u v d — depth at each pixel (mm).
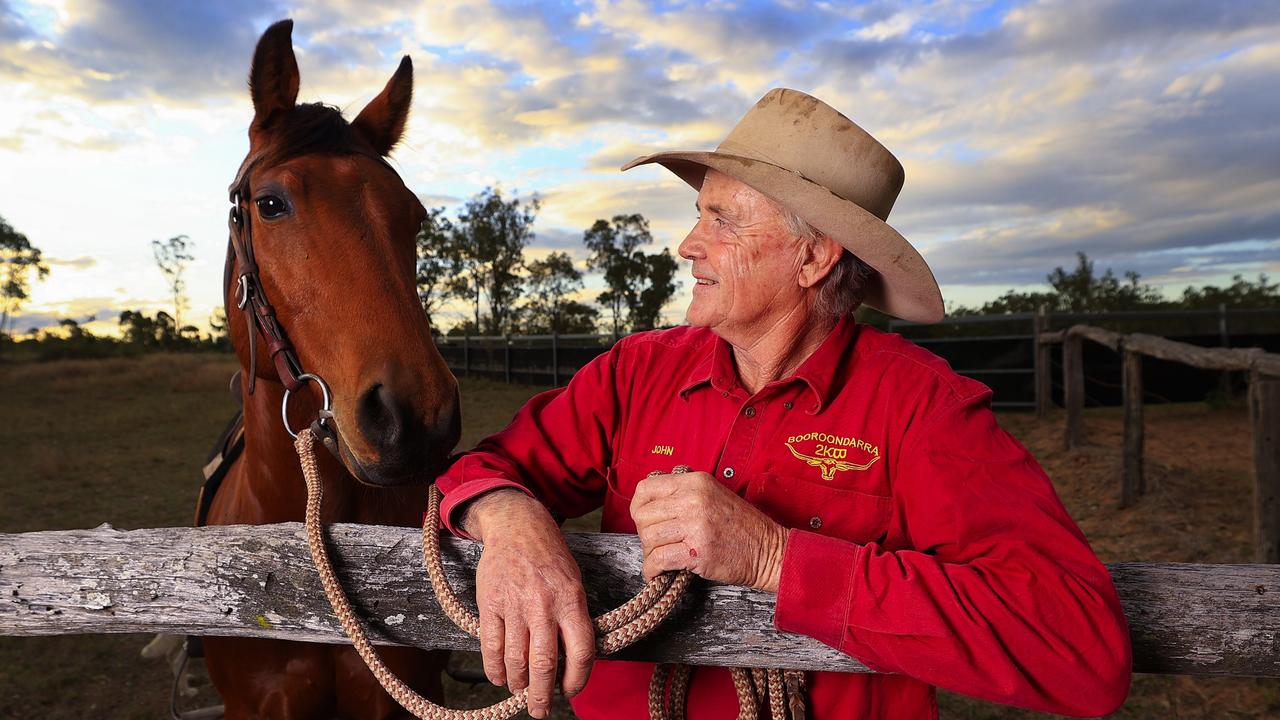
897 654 801
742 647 896
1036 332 10148
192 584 942
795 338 1068
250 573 945
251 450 1633
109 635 3781
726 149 1079
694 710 1024
